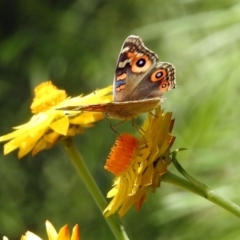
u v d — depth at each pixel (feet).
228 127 3.20
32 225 4.94
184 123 3.31
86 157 4.49
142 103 2.57
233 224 3.20
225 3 3.31
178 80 3.34
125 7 4.73
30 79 4.76
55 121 2.70
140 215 4.07
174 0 4.23
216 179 3.20
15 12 5.03
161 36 3.71
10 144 2.72
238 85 3.21
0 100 4.96
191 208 3.26
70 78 4.76
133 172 2.59
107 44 4.72
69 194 4.91
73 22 4.78
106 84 4.69
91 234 4.62
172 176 2.58
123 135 2.61
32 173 5.06
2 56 4.76
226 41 3.21
